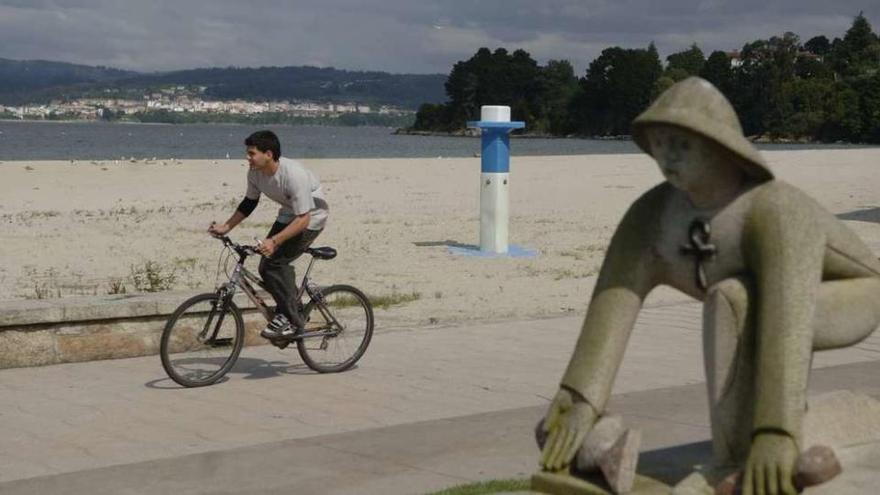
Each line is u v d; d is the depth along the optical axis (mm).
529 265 21125
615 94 175750
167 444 9141
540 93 192750
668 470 6203
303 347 11859
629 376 11477
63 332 12484
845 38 172375
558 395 6195
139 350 12875
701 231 5859
